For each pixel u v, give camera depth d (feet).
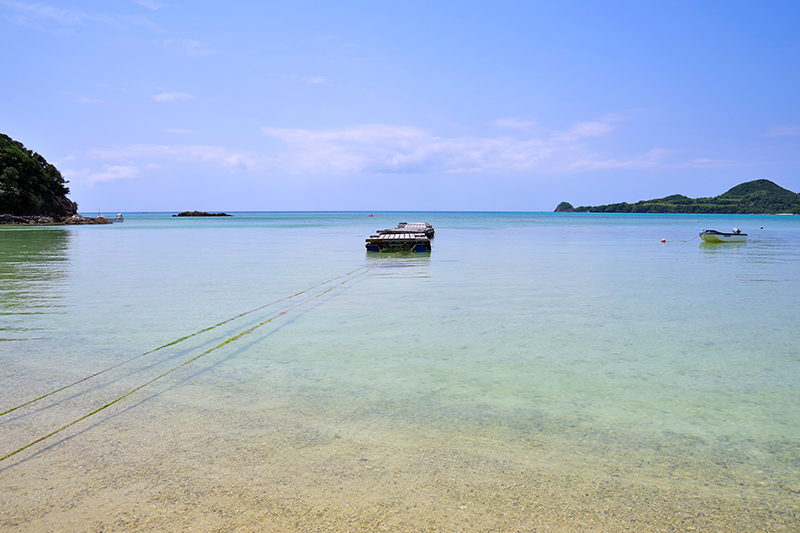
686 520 10.94
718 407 17.85
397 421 16.33
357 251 92.73
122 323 32.07
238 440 14.88
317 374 21.49
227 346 26.32
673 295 43.45
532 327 31.01
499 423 16.21
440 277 55.57
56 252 89.76
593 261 74.33
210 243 116.88
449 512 11.16
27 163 294.87
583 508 11.35
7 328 30.50
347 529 10.52
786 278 54.95
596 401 18.34
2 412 17.19
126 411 17.26
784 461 13.80
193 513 11.15
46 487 12.33
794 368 22.66
